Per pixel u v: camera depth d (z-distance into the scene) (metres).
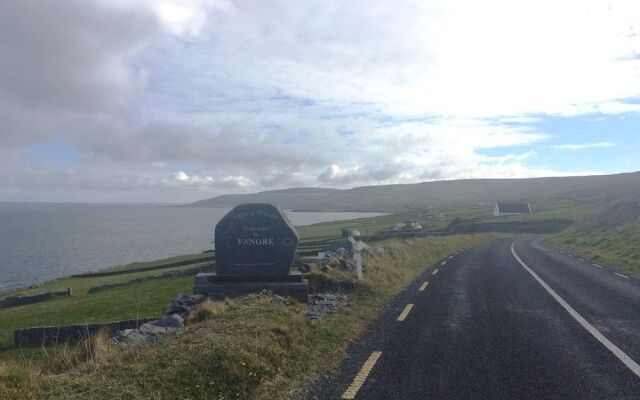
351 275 18.02
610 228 48.62
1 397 5.96
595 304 14.23
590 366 8.28
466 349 9.40
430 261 29.36
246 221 16.27
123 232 181.88
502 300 15.02
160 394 6.72
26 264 91.06
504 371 8.03
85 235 167.25
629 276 21.09
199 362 7.65
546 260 29.28
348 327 11.40
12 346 15.23
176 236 158.62
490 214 125.62
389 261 24.19
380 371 8.11
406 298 15.58
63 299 33.19
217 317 10.87
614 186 187.00
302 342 9.66
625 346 9.56
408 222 101.25
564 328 11.14
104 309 23.19
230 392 7.09
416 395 6.99
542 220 92.75
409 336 10.49
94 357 8.39
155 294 27.05
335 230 94.62
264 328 9.60
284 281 16.14
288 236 16.28
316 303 14.91
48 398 6.25
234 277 16.16
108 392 6.57
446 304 14.37
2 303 35.22
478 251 38.34
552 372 7.97
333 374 8.05
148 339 9.77
